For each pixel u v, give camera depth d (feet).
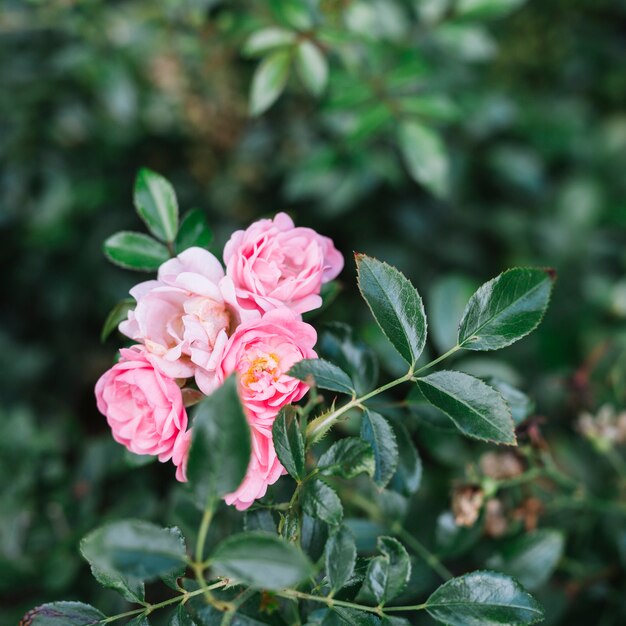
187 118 2.60
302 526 1.28
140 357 1.22
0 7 2.29
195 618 1.24
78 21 2.24
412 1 2.28
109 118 2.59
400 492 1.37
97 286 2.73
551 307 2.52
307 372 1.19
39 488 1.81
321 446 1.48
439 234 2.68
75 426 2.38
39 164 2.64
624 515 1.69
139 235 1.41
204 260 1.26
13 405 2.60
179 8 2.13
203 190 2.72
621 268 2.64
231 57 2.42
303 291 1.26
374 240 2.67
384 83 1.88
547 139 2.90
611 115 3.19
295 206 2.71
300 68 1.75
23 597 1.71
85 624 1.23
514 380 1.70
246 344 1.21
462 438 1.59
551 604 1.63
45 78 2.49
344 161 2.21
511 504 1.58
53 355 2.89
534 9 3.19
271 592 1.19
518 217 2.73
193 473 1.10
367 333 1.64
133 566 1.07
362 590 1.20
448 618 1.20
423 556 1.51
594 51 3.30
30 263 2.78
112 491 1.86
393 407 1.45
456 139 2.67
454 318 1.70
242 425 1.09
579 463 1.81
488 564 1.50
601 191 2.74
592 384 1.79
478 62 2.96
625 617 1.66
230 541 1.08
